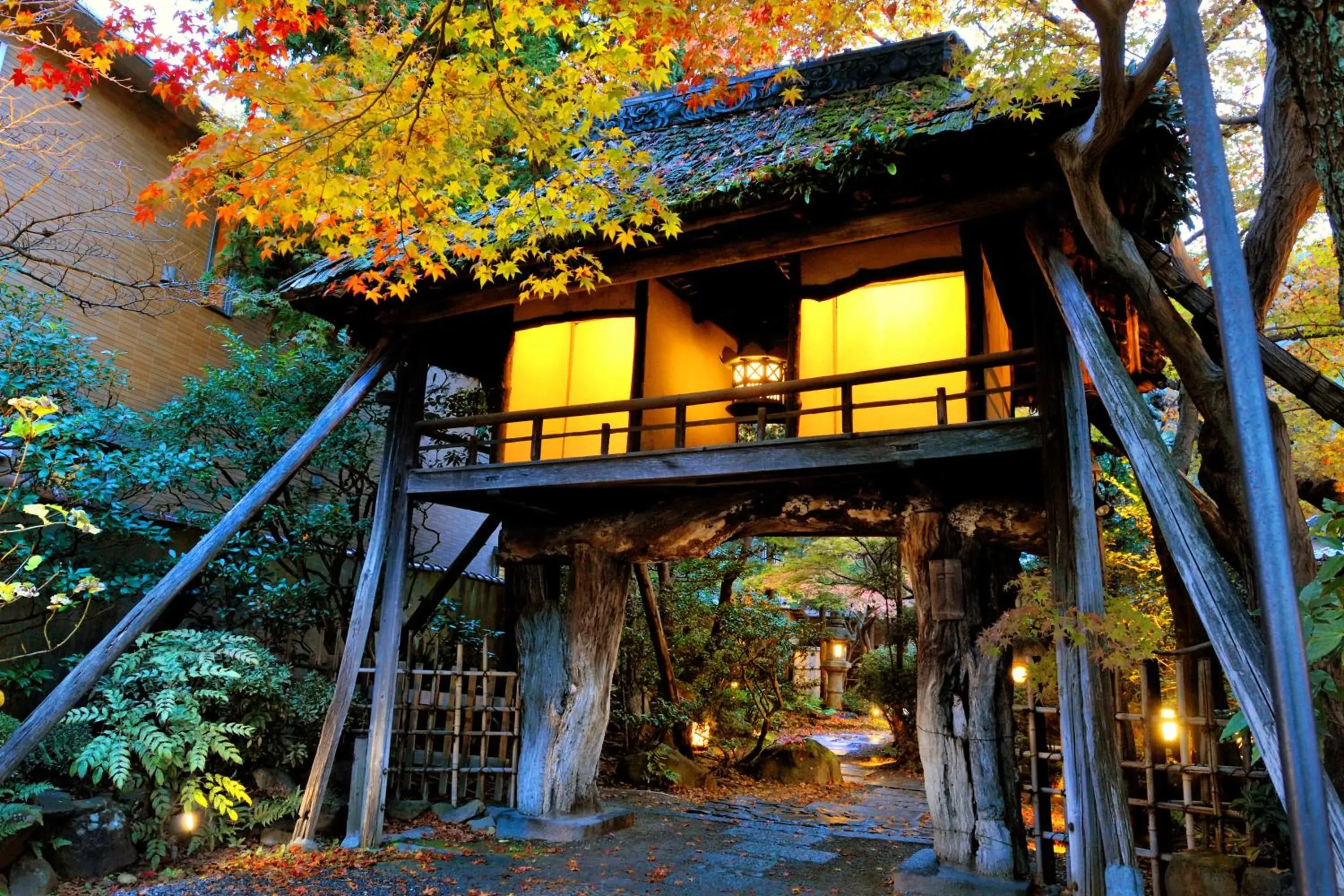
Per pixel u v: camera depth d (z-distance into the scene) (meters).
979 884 4.73
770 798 8.52
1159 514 3.23
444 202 4.57
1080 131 3.85
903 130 4.43
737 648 9.91
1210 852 4.39
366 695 7.27
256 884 4.98
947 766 5.04
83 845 4.82
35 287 7.12
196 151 4.12
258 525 7.14
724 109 6.65
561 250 5.51
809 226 5.05
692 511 6.27
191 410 7.14
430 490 6.36
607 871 5.52
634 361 6.25
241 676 5.68
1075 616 4.18
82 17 6.81
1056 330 4.73
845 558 12.20
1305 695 1.19
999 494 5.26
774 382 6.43
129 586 6.15
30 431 3.88
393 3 6.77
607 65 3.98
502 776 6.95
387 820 6.54
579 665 6.56
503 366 6.87
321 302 6.35
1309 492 4.73
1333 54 2.03
